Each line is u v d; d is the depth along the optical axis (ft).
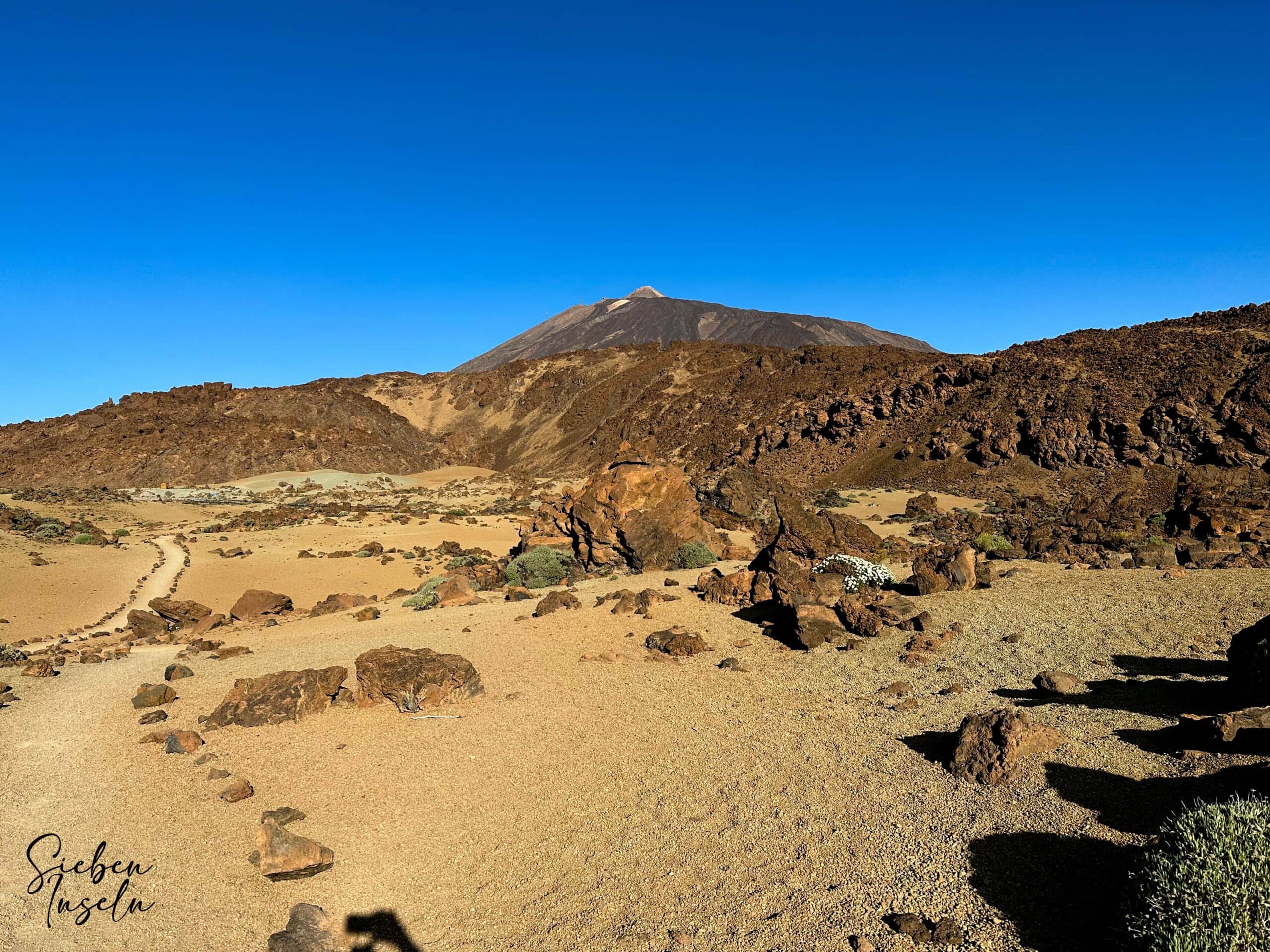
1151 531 97.14
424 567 146.20
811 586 62.13
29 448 416.26
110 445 406.62
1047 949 19.45
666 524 103.35
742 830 29.01
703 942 22.47
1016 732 30.32
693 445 381.60
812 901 23.52
